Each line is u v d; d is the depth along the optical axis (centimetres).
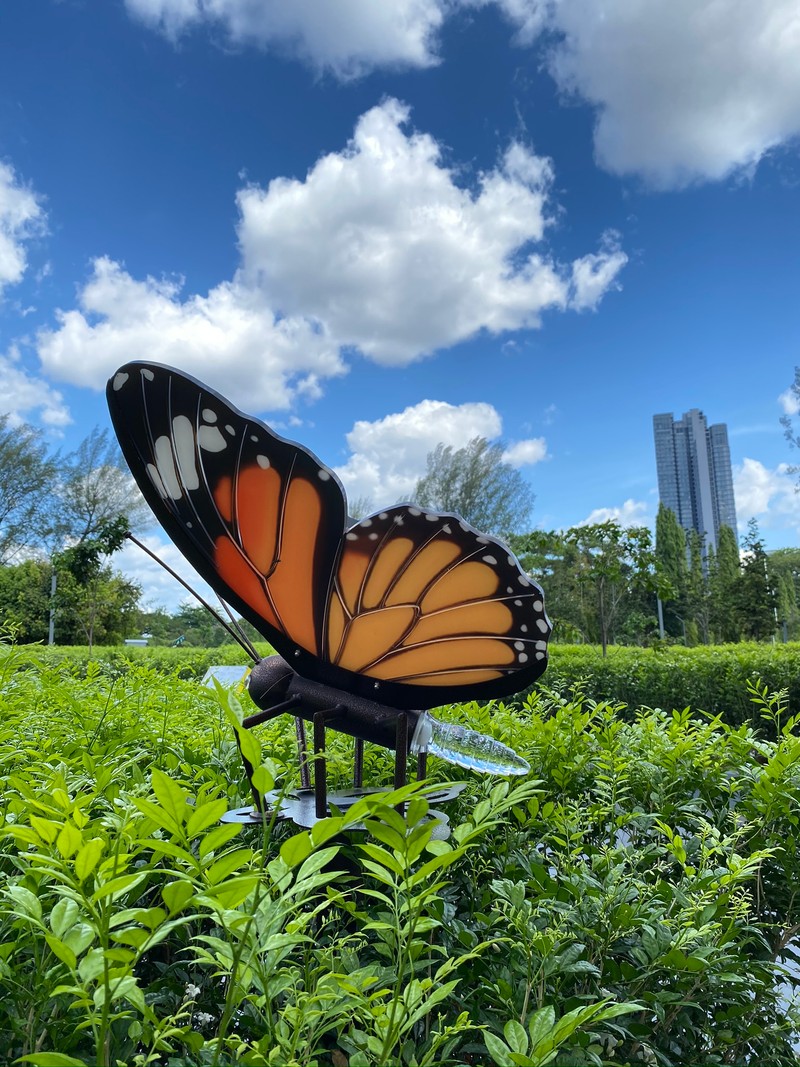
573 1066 122
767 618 3186
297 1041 113
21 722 265
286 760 244
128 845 134
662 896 179
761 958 214
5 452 3334
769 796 223
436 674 201
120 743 255
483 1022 148
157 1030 106
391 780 249
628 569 1390
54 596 1944
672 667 985
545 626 187
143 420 179
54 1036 130
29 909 109
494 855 199
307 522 183
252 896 118
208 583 195
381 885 184
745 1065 178
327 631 195
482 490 3922
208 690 280
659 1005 157
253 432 176
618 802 238
